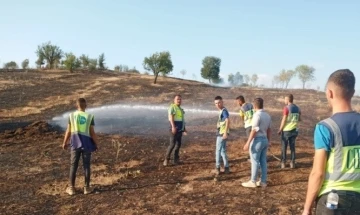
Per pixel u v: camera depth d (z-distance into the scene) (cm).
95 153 1138
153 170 941
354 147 289
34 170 938
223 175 883
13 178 862
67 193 754
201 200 692
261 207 644
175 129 974
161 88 3347
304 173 884
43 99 2645
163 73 3669
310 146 1290
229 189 763
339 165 290
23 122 1798
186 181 835
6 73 3819
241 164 995
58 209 659
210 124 1809
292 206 646
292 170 917
